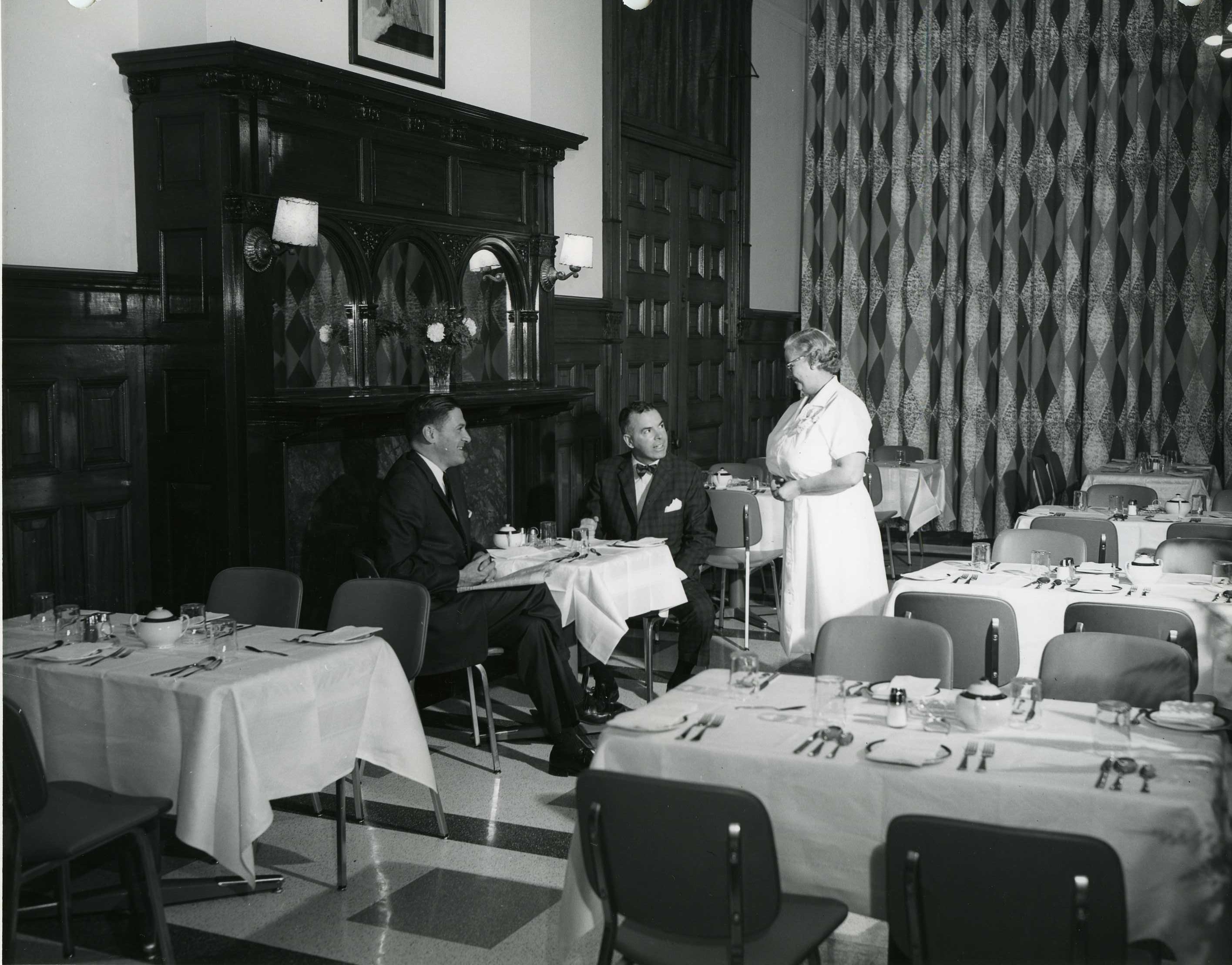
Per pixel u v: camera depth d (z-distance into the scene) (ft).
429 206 19.15
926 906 6.52
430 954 9.89
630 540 18.04
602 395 25.30
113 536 15.80
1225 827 7.18
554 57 23.02
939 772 7.71
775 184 32.91
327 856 12.04
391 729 11.84
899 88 32.60
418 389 18.79
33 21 14.48
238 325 15.51
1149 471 26.91
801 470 16.63
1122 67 30.76
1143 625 12.07
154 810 9.56
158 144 15.66
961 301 32.68
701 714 9.19
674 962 7.35
